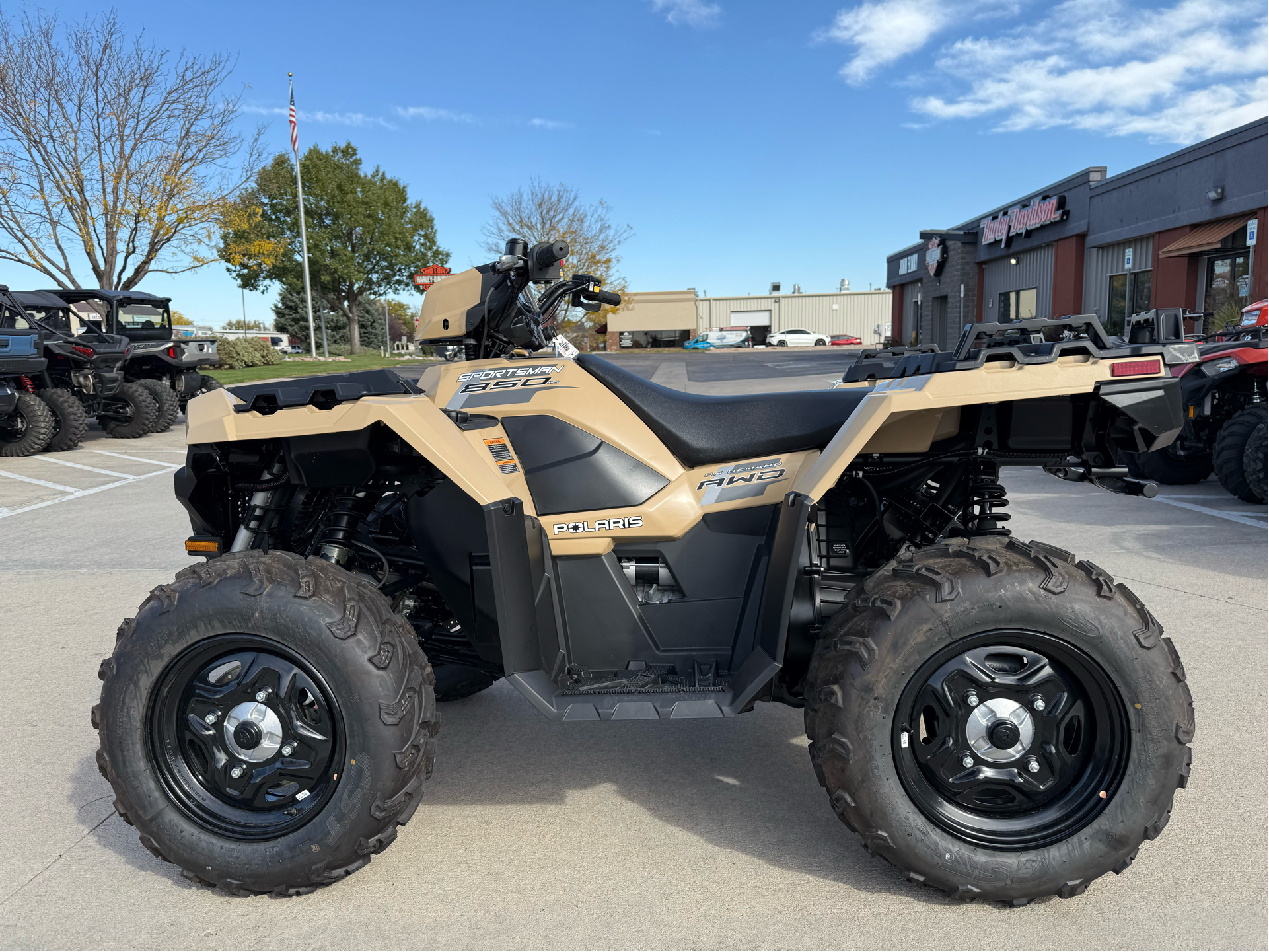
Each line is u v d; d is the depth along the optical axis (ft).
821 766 6.63
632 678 8.08
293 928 6.68
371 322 226.99
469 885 7.19
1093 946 6.22
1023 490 24.16
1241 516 19.89
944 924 6.51
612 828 8.04
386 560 8.40
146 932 6.66
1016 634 6.38
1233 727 9.52
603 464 8.16
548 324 9.50
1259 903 6.65
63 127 70.54
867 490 8.50
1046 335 7.32
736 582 8.14
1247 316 25.81
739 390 55.83
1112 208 64.75
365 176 161.38
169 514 24.02
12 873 7.52
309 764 6.94
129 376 47.85
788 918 6.62
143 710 7.00
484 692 11.61
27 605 15.56
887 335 191.93
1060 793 6.65
